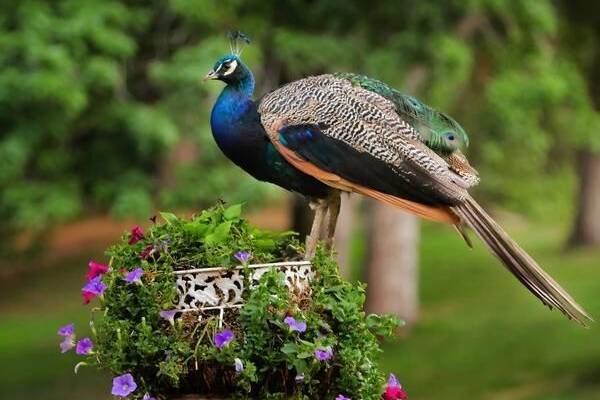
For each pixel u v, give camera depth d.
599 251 28.50
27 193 14.55
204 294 4.73
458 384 17.67
